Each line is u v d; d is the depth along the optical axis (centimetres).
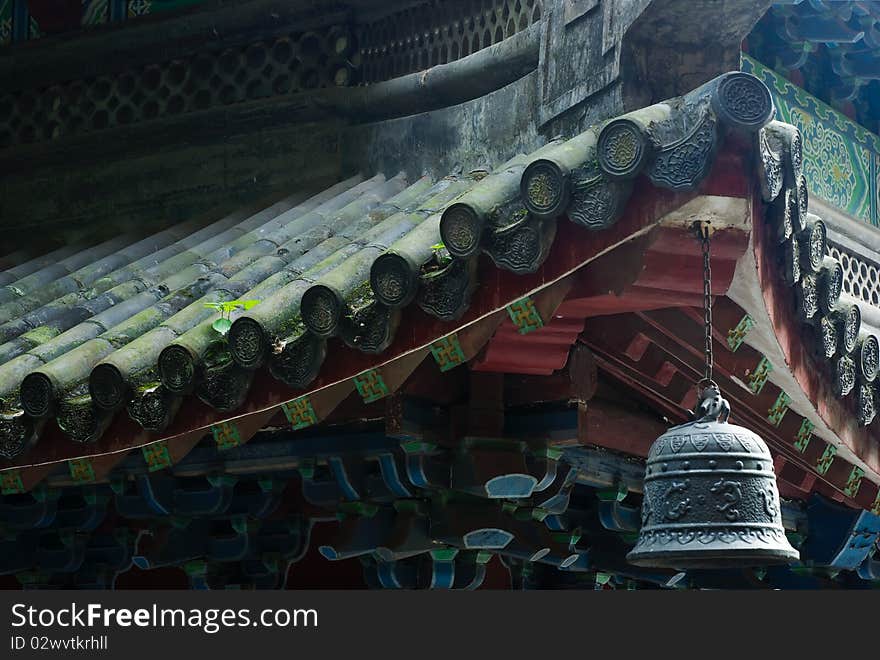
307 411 687
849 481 865
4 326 859
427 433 770
